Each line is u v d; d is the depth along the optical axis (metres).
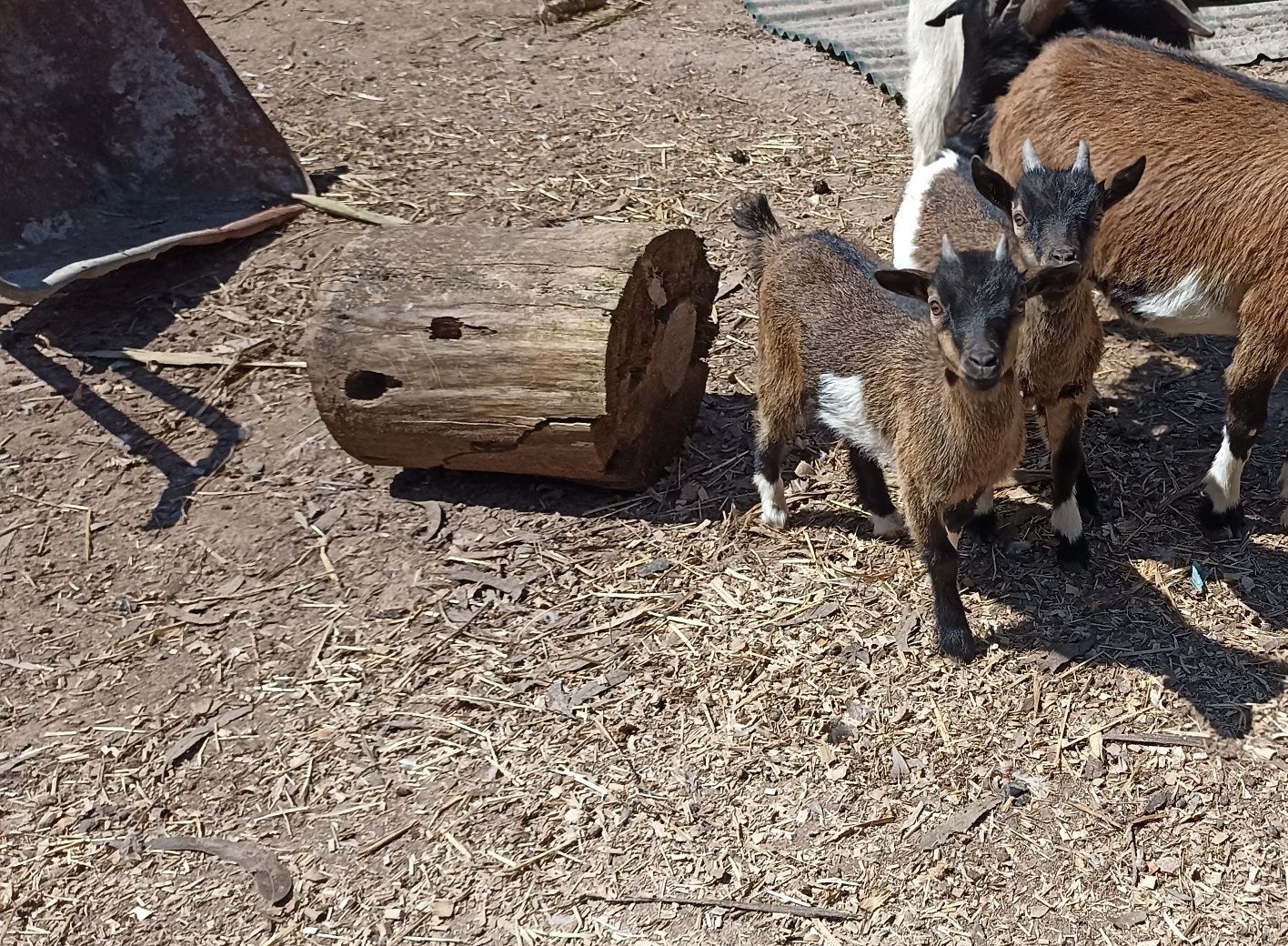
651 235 1.59
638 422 1.65
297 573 1.63
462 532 1.67
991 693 1.38
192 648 1.53
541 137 2.67
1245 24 2.97
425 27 3.31
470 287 1.60
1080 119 1.67
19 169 2.24
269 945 1.18
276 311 2.12
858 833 1.24
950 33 2.14
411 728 1.39
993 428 1.31
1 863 1.28
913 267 1.63
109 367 2.01
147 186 2.40
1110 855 1.20
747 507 1.68
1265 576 1.52
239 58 3.16
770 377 1.59
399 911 1.19
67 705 1.47
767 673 1.42
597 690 1.41
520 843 1.25
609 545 1.62
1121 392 1.87
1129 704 1.36
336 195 2.45
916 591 1.51
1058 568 1.54
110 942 1.19
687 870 1.21
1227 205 1.51
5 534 1.73
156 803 1.33
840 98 2.80
